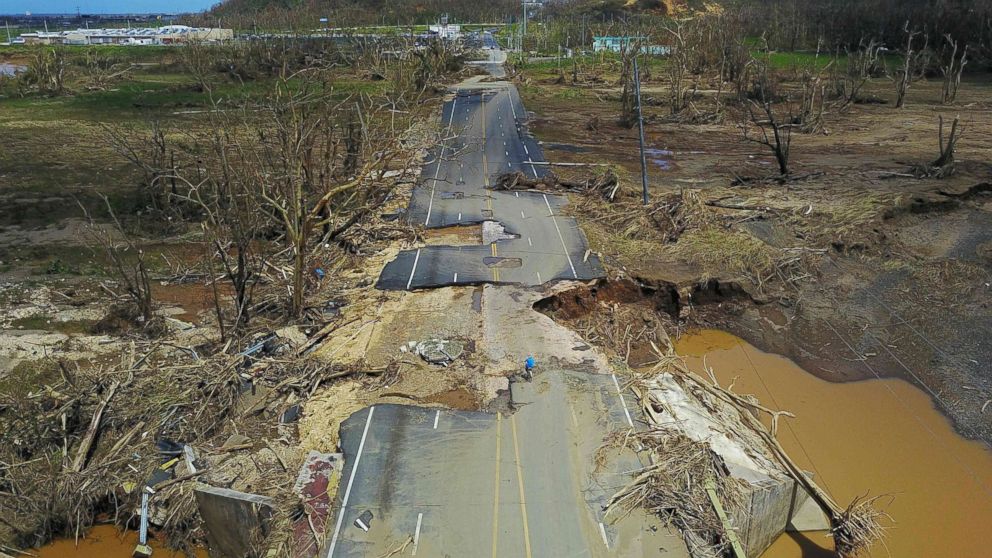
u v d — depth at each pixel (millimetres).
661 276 24516
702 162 40688
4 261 26156
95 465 15477
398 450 15578
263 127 35688
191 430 16422
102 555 14375
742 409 17891
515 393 17672
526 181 34531
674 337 23219
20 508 14938
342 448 15625
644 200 30672
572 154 42281
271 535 13141
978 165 37844
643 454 15516
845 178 35875
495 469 15078
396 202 32031
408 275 24344
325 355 19391
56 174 36375
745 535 14117
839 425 18938
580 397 17531
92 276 25219
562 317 23094
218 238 21016
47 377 19062
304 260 24172
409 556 12961
